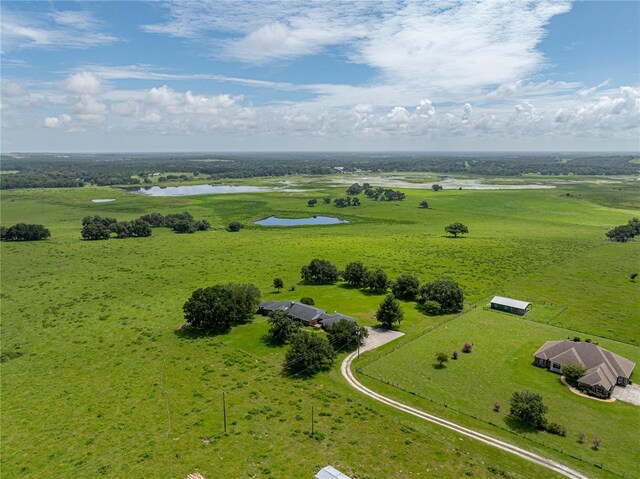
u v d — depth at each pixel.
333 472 47.22
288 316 94.00
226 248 175.75
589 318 98.94
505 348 83.25
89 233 194.38
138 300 114.38
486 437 56.34
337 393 67.19
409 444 54.47
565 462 51.53
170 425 58.75
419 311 104.12
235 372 74.38
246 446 53.81
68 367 77.69
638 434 57.09
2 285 127.81
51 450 54.12
